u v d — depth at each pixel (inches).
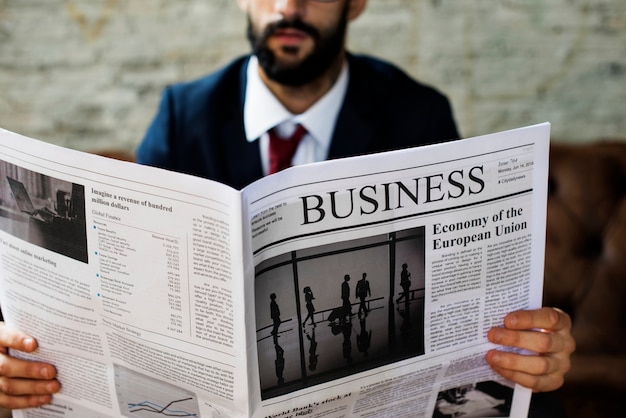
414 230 29.8
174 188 26.8
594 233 60.9
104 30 68.4
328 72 45.0
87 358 32.2
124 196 27.9
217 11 68.6
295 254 28.3
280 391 29.6
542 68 70.7
